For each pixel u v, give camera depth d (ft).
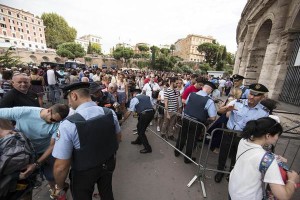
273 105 10.33
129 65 216.74
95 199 8.68
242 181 5.08
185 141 12.58
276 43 24.14
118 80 24.36
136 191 9.36
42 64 68.39
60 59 188.14
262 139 5.11
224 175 11.14
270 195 5.02
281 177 4.45
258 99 8.82
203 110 11.23
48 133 7.22
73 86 5.82
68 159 5.34
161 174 10.94
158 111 18.72
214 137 13.57
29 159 5.77
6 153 5.12
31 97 10.34
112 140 6.24
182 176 10.84
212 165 12.26
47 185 9.37
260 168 4.74
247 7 39.91
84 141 5.20
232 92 12.82
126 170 11.23
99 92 12.57
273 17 26.48
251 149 5.10
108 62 212.23
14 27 205.16
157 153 13.65
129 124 20.35
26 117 6.84
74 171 5.68
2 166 4.97
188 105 12.02
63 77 34.99
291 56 21.16
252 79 35.58
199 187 9.90
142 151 13.52
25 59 152.66
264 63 26.32
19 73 9.77
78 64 87.66
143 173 10.98
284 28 23.13
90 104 5.87
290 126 16.61
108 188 6.46
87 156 5.36
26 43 220.23
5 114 6.68
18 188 5.85
